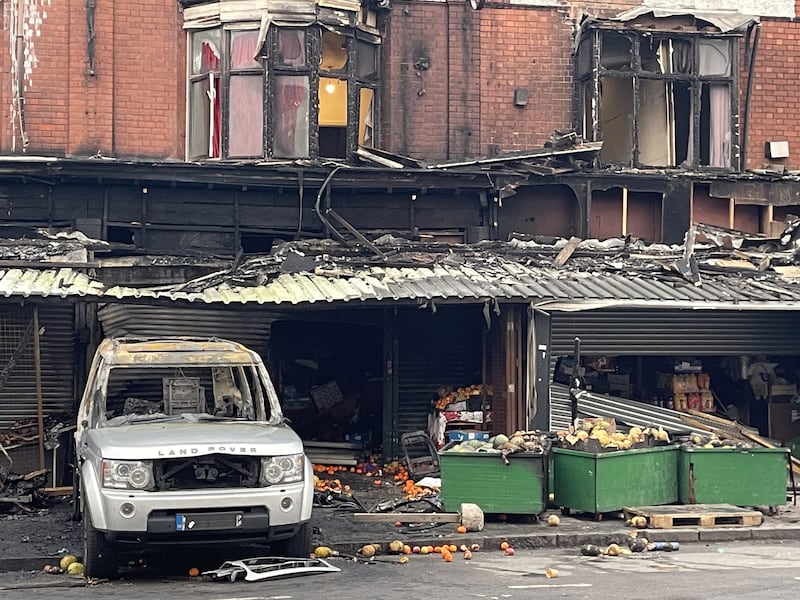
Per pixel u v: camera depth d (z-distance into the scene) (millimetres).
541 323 15219
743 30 19156
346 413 16969
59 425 14648
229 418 10531
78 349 15312
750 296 15734
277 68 17594
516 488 11969
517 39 19016
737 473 12648
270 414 10492
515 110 18938
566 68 19156
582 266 16688
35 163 15828
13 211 16234
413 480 15055
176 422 10219
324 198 17125
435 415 16422
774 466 12695
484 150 18781
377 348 17109
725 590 8602
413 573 9531
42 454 14633
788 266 17578
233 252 16859
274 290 14664
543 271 16359
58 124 17406
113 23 17656
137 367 10508
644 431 12891
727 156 19297
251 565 9430
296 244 16250
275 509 9102
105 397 10328
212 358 10711
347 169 16797
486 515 12188
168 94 17844
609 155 18906
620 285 15750
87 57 17484
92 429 9961
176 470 9070
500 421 15812
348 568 9805
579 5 19266
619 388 16797
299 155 17688
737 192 18594
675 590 8609
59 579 9352
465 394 16469
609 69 18891
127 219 16531
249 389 11148
